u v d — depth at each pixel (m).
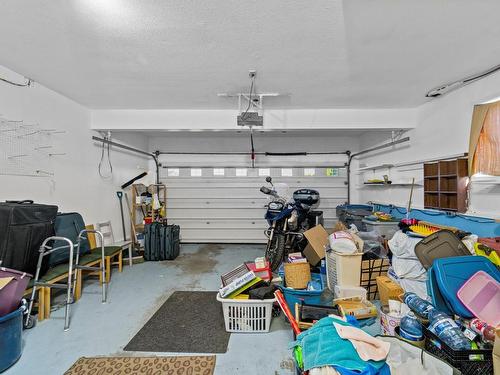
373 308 2.37
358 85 2.95
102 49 2.18
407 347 1.65
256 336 2.26
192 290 3.25
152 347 2.09
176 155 6.09
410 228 3.09
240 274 2.68
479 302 1.87
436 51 2.20
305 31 1.90
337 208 5.51
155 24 1.82
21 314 1.96
